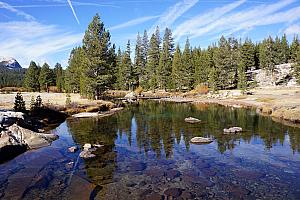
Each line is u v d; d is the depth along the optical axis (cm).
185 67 10100
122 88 11050
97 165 2061
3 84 14012
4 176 1792
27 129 2792
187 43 10538
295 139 2892
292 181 1747
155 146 2673
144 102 7819
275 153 2400
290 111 4244
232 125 3762
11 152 2298
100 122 4141
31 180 1719
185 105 6825
